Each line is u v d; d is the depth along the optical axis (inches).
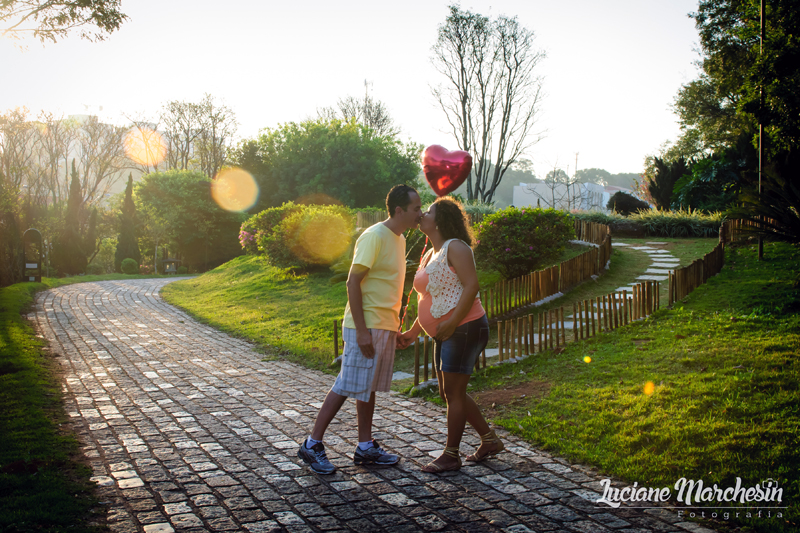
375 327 134.7
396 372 272.7
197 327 424.5
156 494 122.0
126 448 154.4
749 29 490.3
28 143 1568.7
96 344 341.7
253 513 112.7
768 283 366.0
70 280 862.5
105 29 360.5
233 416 190.2
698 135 1282.0
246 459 145.9
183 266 1552.7
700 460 133.0
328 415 136.9
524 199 2121.1
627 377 211.9
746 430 145.1
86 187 1673.2
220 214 1535.4
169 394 222.7
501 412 188.9
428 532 105.3
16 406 189.2
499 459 145.6
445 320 132.8
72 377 250.7
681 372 208.5
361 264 131.2
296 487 126.8
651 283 334.0
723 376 193.0
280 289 565.3
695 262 384.8
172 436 166.4
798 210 310.3
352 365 135.0
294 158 1466.5
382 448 156.0
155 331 399.5
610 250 551.5
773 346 224.8
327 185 1438.2
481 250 438.3
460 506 117.2
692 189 895.1
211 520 109.0
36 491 118.1
